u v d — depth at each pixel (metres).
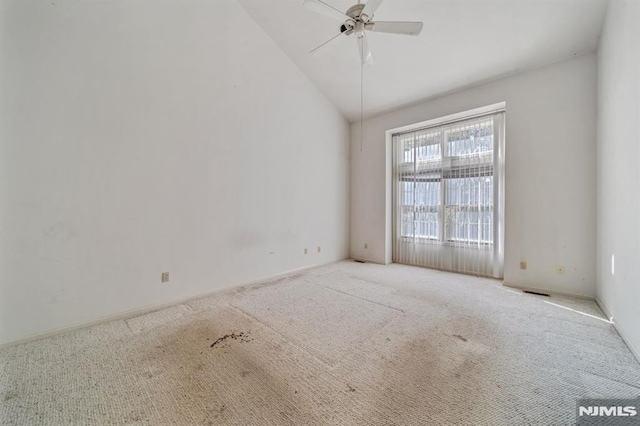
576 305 2.80
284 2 3.16
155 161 2.74
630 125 1.95
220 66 3.23
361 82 4.12
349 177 5.32
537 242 3.25
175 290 2.90
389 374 1.70
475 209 3.98
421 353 1.93
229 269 3.38
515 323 2.40
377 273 4.17
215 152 3.22
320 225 4.70
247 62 3.50
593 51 2.86
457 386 1.58
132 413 1.39
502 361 1.82
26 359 1.87
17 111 2.01
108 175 2.45
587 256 2.96
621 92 2.12
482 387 1.57
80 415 1.38
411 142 4.70
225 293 3.26
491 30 2.88
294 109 4.16
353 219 5.30
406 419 1.34
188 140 2.98
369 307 2.80
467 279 3.81
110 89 2.44
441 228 4.34
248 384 1.61
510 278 3.45
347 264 4.81
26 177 2.06
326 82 4.33
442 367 1.77
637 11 1.82
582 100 2.95
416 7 2.79
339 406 1.44
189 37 2.95
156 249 2.76
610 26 2.36
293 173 4.18
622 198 2.11
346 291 3.31
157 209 2.76
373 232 4.99
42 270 2.14
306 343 2.08
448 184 4.25
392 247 4.98
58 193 2.20
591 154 2.91
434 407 1.42
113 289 2.50
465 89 3.79
